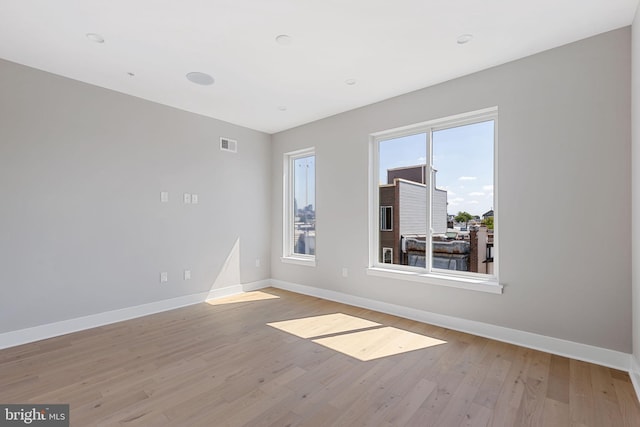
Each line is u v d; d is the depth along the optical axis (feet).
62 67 9.34
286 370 7.48
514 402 6.18
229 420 5.67
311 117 13.93
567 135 8.12
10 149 8.95
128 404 6.14
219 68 9.41
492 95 9.34
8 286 8.89
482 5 6.64
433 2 6.55
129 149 11.37
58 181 9.79
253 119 14.19
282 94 11.39
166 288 12.33
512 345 8.82
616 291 7.47
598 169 7.70
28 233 9.24
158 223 12.13
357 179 12.76
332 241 13.65
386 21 7.19
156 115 12.10
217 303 13.23
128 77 10.01
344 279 13.20
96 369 7.54
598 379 6.97
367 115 12.41
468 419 5.69
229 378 7.12
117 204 11.05
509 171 9.00
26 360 8.00
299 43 8.09
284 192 16.05
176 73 9.74
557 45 8.20
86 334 9.79
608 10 6.78
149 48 8.31
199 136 13.47
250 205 15.51
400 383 6.89
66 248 9.93
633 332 7.14
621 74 7.43
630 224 7.30
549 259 8.38
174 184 12.62
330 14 6.93
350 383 6.90
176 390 6.64
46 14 6.84
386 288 11.82
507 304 9.04
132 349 8.67
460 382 6.92
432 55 8.69
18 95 9.08
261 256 16.03
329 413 5.88
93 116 10.52
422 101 10.85
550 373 7.25
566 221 8.13
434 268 11.05
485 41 8.00
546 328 8.41
